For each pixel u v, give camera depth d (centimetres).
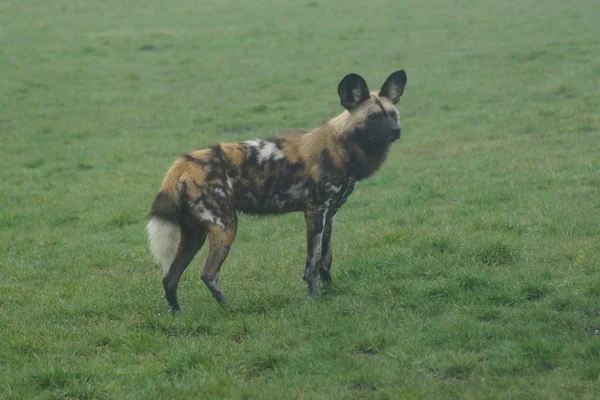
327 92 3822
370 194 2312
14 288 1625
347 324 1281
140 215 2245
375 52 4550
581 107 3142
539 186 2194
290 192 1457
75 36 5372
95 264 1820
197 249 1428
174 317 1374
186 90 4059
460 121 3178
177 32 5412
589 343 1105
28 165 2958
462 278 1443
